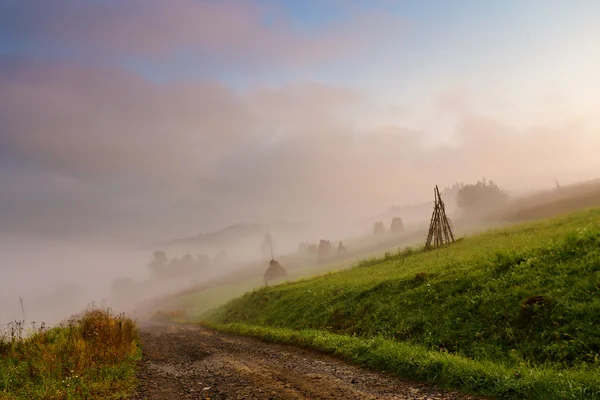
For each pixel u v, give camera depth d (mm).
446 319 13781
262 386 10188
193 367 13773
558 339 9906
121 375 11766
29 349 14242
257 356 15320
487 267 16547
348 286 24781
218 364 14023
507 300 12680
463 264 19219
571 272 12586
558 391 6980
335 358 13430
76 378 10719
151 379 11781
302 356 14484
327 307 22438
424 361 10055
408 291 18141
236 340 21531
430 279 18531
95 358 13258
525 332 10961
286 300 29828
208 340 22656
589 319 9930
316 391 9289
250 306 36406
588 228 16266
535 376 7859
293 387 9828
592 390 6895
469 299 14203
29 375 11266
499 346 10961
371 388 9188
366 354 12406
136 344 18625
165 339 24500
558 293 11570
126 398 9578
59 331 18125
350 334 17359
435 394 8320
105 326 17078
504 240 25672
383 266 31859
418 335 13906
